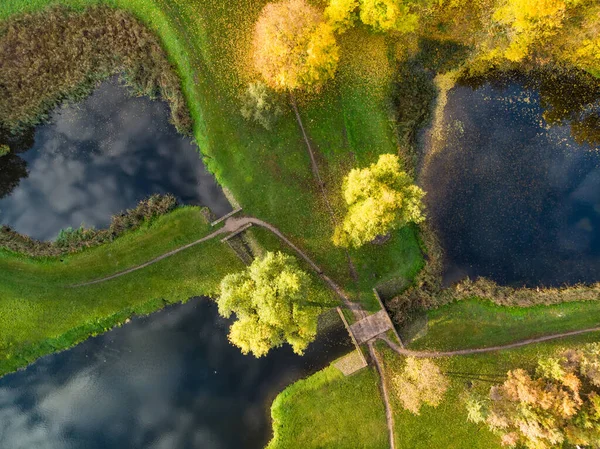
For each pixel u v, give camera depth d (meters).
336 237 39.06
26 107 41.31
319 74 38.59
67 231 41.56
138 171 41.81
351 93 40.59
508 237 40.72
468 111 40.66
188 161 41.66
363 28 39.97
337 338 41.25
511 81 40.59
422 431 40.69
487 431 40.44
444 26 39.44
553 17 35.66
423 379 40.75
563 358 36.59
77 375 42.16
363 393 40.97
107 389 42.03
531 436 35.00
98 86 41.69
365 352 41.00
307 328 35.06
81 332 41.69
